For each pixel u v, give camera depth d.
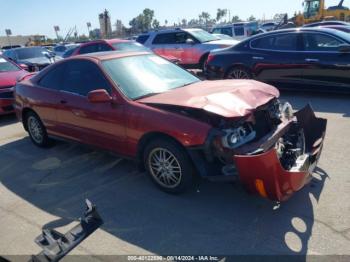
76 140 4.99
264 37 8.74
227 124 3.40
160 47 13.60
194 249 3.05
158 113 3.73
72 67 4.91
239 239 3.12
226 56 9.31
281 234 3.15
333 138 5.37
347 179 4.03
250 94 3.89
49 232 2.69
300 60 8.08
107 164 4.95
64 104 4.89
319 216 3.36
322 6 27.77
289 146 3.97
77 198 4.08
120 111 4.09
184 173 3.68
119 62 4.62
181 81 4.72
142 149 4.07
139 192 4.09
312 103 7.68
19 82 6.07
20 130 7.19
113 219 3.58
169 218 3.52
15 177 4.79
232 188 3.96
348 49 7.41
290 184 3.14
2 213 3.88
